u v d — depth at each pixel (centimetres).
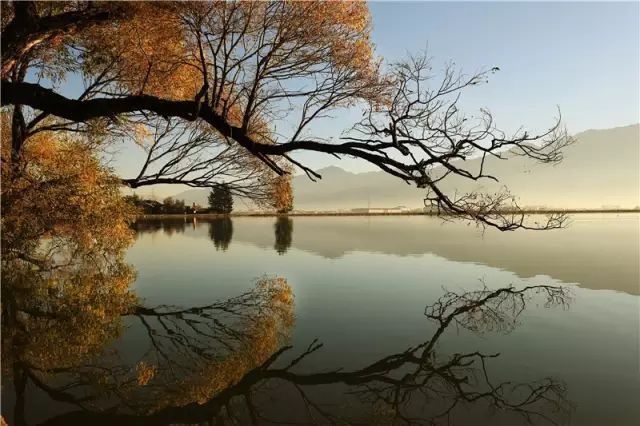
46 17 801
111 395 620
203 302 1166
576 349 803
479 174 869
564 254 2200
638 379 669
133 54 1035
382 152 872
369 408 584
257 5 864
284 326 945
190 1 796
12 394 620
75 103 821
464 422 545
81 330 923
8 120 1384
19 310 1053
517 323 971
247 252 2302
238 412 575
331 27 902
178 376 691
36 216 1352
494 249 2441
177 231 4056
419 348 811
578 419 549
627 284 1412
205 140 1319
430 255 2167
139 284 1402
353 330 915
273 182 1283
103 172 1464
